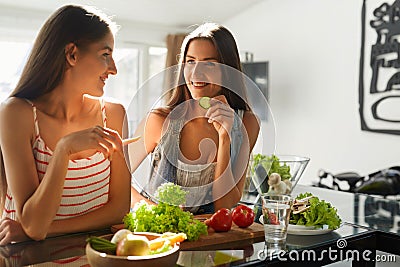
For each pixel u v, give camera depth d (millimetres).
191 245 1197
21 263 1060
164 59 5422
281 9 4832
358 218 1527
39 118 1396
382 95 3867
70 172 1400
